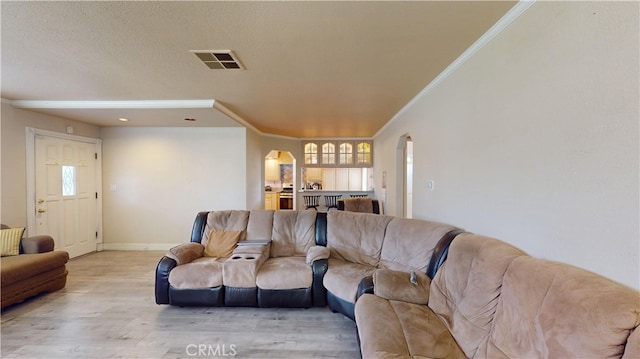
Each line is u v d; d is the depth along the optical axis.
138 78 2.67
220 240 3.17
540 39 1.43
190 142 4.93
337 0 1.49
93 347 2.04
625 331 0.87
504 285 1.39
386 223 2.92
